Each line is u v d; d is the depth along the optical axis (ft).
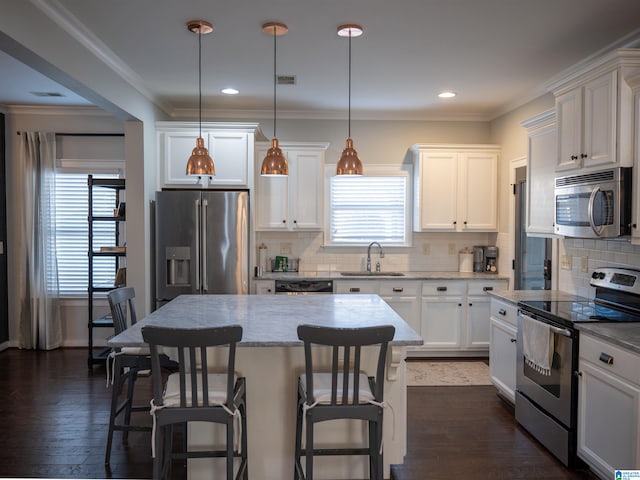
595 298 11.80
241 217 15.57
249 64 13.05
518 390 11.68
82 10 9.70
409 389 14.17
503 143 17.87
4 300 18.21
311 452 7.26
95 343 18.78
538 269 15.12
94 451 10.21
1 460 9.82
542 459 9.96
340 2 9.37
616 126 9.35
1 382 14.60
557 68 13.29
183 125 16.30
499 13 9.82
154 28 10.62
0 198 17.95
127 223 15.28
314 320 9.36
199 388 7.60
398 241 19.21
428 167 17.93
